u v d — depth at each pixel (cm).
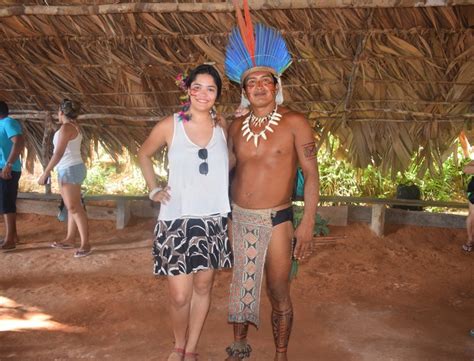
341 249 651
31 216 784
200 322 353
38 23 621
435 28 563
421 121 673
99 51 648
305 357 383
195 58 638
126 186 927
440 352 394
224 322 447
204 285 347
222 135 346
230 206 347
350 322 448
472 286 542
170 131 341
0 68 704
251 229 338
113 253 645
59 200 784
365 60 612
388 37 586
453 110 658
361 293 518
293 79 656
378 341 411
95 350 389
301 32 594
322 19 578
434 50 593
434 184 858
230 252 347
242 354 354
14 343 398
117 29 614
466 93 636
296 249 336
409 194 743
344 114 681
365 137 696
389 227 714
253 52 333
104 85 696
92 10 588
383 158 706
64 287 529
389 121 683
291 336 419
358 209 727
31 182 952
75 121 618
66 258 625
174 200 337
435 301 501
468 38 571
